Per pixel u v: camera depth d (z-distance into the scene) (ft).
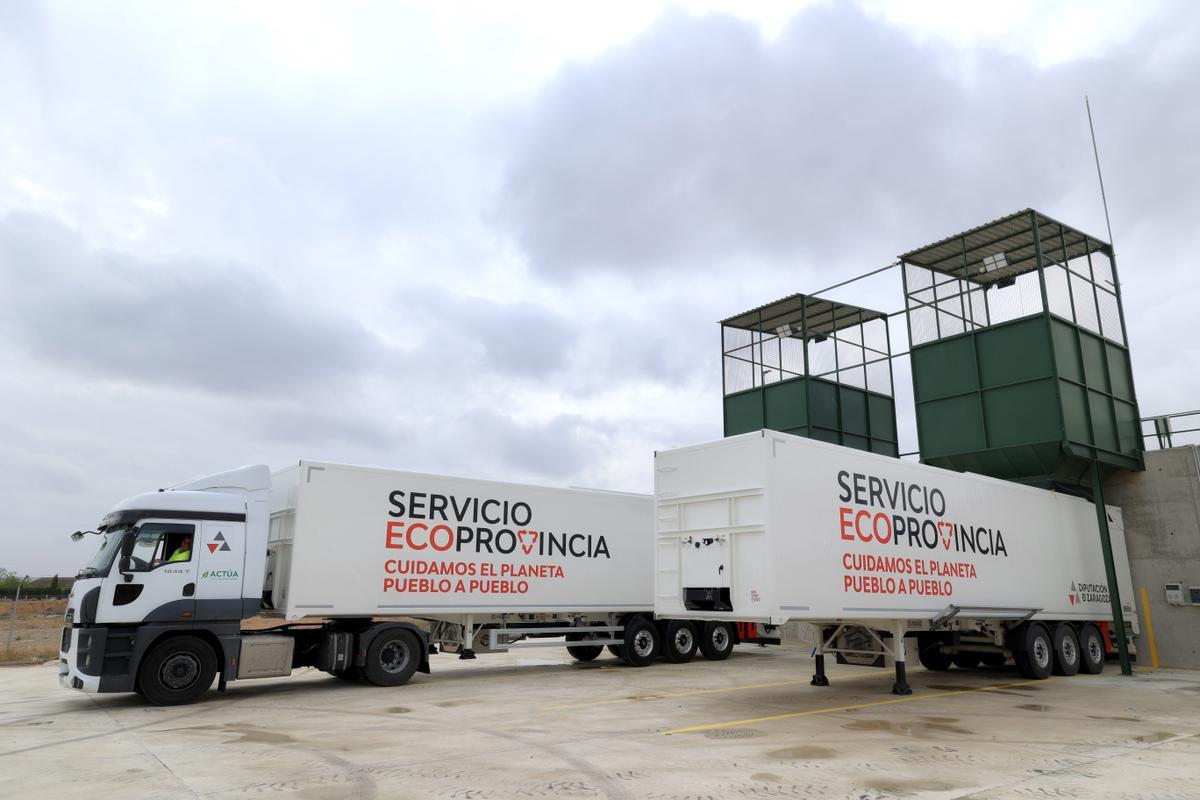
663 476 39.63
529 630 52.60
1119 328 64.64
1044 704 37.50
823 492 36.42
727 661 62.18
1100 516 55.21
